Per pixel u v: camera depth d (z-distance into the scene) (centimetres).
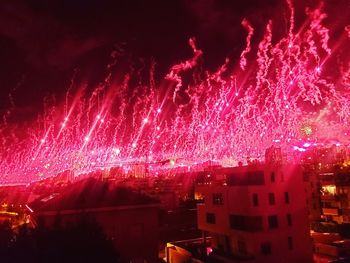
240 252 2730
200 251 2984
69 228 1478
